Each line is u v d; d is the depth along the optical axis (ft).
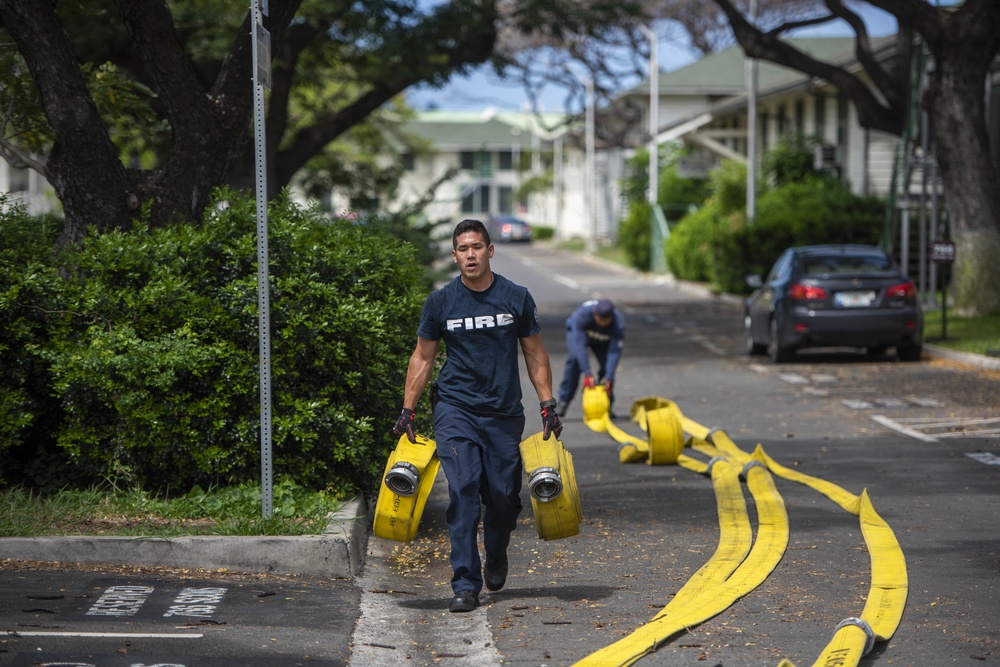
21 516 40.34
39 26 48.57
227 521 40.68
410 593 37.19
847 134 214.28
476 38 122.72
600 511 49.60
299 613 33.60
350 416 45.50
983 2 122.31
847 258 104.27
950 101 125.80
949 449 63.16
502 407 34.76
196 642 30.37
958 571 38.81
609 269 268.82
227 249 45.24
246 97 53.83
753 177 180.65
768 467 58.03
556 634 32.35
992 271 126.00
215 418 44.16
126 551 37.70
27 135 60.54
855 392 86.33
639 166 312.29
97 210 50.55
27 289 44.34
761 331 107.86
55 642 29.94
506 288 34.81
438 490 54.95
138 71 100.89
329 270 45.98
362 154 195.42
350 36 119.44
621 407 81.35
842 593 36.17
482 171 561.43
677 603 34.78
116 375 43.21
